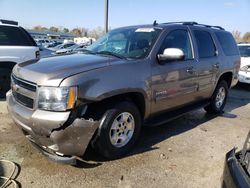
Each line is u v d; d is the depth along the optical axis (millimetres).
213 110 6070
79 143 3281
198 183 3350
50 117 3148
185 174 3529
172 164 3762
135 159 3840
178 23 5121
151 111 4188
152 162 3785
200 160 3922
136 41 4398
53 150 3314
